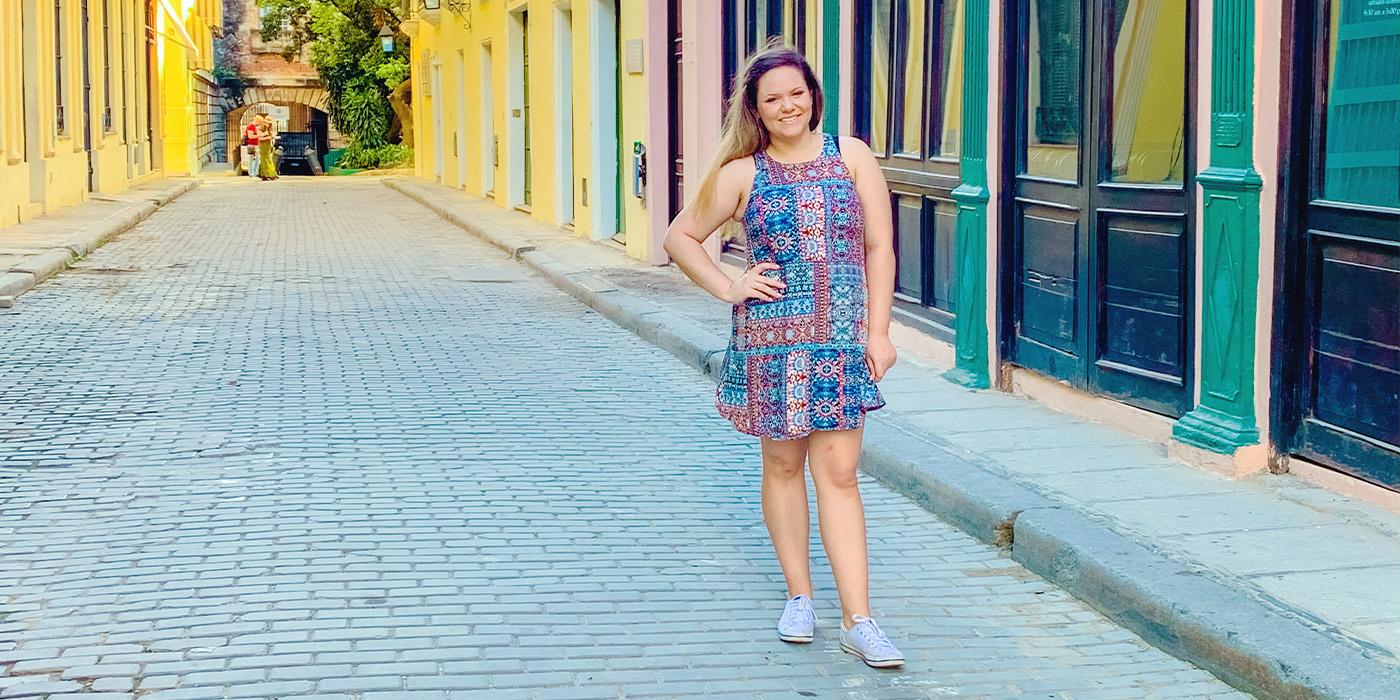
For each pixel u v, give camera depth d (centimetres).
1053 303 764
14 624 472
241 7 5150
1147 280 677
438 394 868
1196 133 631
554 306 1280
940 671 445
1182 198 645
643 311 1145
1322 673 404
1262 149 586
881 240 445
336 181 3681
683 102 1428
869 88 1034
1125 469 624
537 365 978
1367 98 542
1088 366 728
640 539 578
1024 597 516
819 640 471
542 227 2005
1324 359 574
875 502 639
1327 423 576
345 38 4509
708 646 462
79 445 723
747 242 449
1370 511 548
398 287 1413
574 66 1841
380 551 554
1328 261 568
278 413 802
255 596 500
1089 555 506
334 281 1461
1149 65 668
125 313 1198
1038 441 683
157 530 579
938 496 615
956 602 510
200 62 4372
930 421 732
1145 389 683
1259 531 530
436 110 3344
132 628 469
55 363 954
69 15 2255
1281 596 463
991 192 811
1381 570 487
